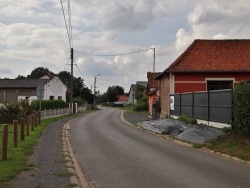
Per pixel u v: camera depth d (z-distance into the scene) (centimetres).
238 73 3312
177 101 3150
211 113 2267
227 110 1989
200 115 2498
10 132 2273
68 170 1080
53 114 4222
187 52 3503
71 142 1923
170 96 3353
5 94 6231
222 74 3322
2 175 953
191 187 887
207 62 3394
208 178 995
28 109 3206
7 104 3119
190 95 2753
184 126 2416
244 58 3434
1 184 859
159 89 4216
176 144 1833
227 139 1694
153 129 2544
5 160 1190
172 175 1041
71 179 953
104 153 1514
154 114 4044
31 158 1284
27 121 2075
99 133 2444
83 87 11631
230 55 3469
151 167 1177
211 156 1420
